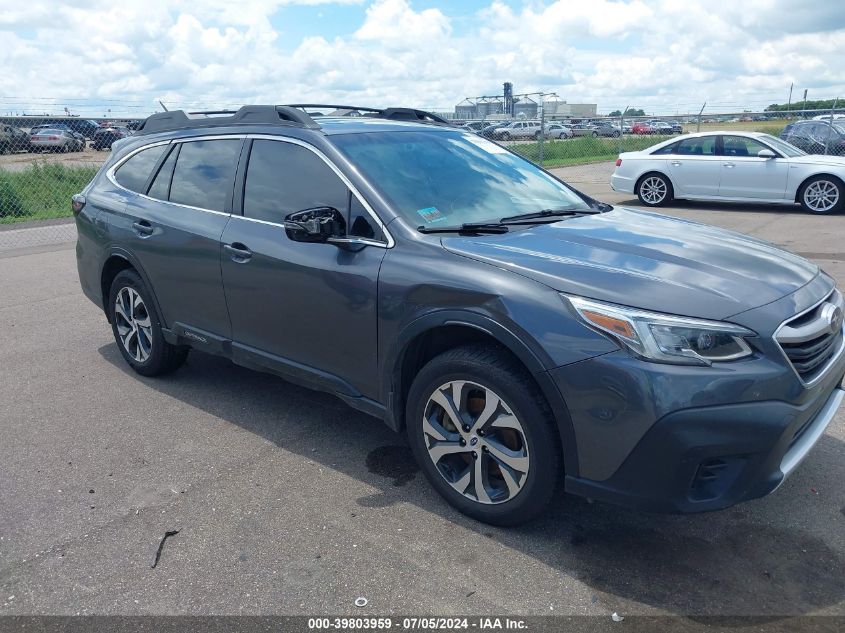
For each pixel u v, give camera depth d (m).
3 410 4.68
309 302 3.73
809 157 12.83
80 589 2.89
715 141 13.57
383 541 3.17
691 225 4.00
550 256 3.17
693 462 2.67
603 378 2.75
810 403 2.88
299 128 4.01
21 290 8.05
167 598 2.82
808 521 3.27
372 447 4.09
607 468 2.82
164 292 4.67
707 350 2.71
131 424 4.44
